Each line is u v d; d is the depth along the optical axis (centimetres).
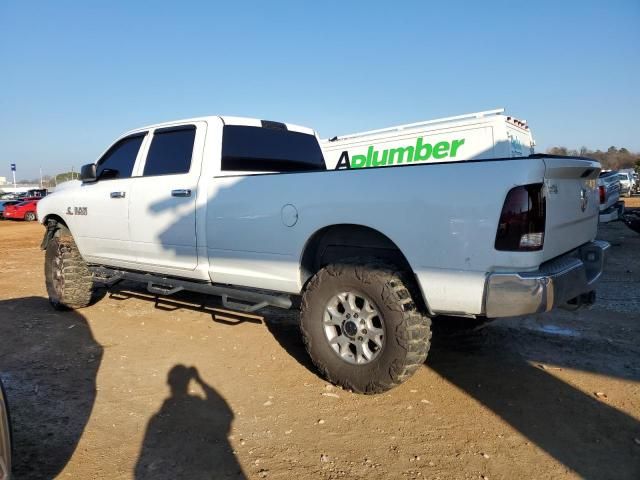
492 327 533
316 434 319
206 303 659
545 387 384
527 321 554
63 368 436
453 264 316
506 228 297
